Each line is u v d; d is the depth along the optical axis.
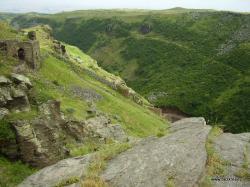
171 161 15.66
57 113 38.50
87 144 42.06
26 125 31.30
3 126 30.38
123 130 60.09
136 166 15.53
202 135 18.58
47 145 32.62
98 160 16.52
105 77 112.06
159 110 109.19
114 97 84.56
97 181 14.58
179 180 14.41
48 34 120.31
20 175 29.16
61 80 70.44
